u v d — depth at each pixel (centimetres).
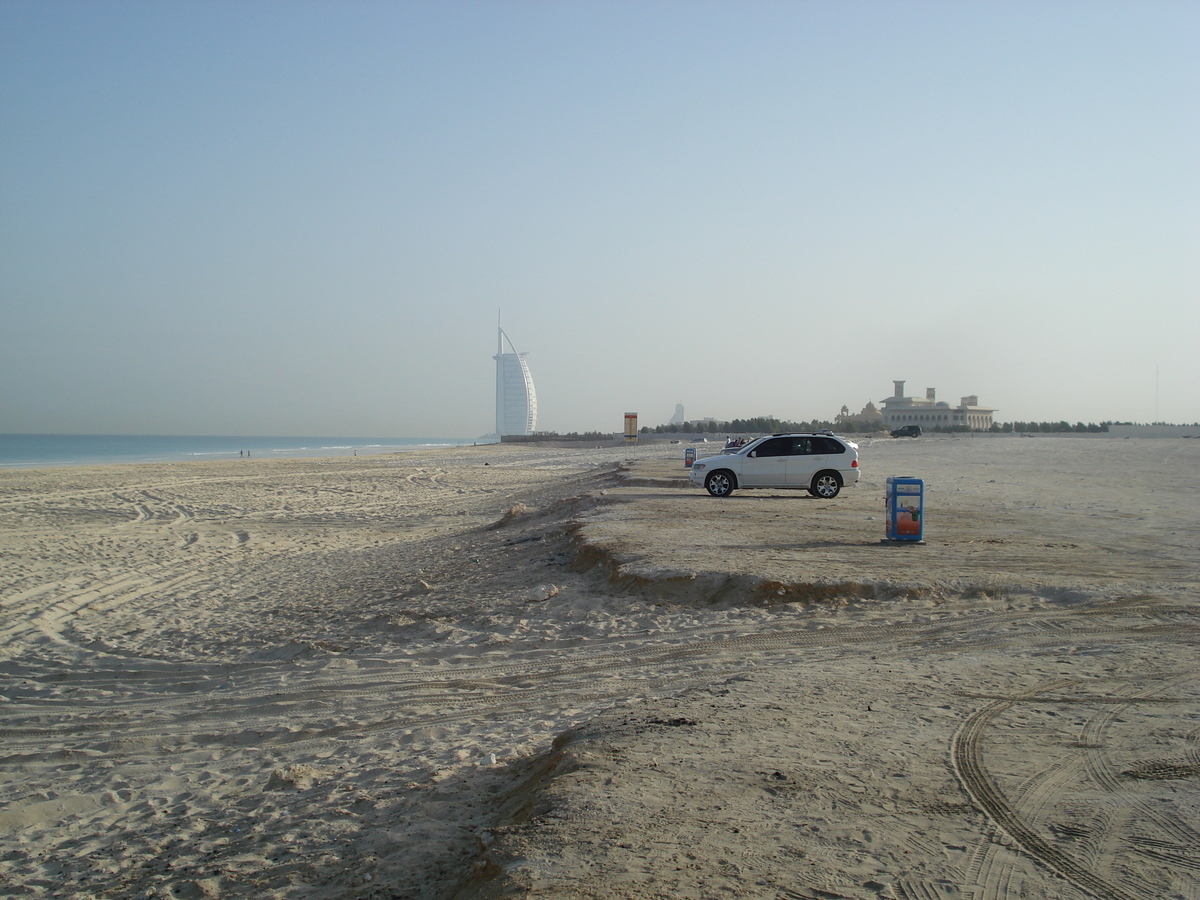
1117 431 13275
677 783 485
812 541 1557
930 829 423
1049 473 3869
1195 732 567
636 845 405
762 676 754
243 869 487
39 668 1159
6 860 578
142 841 573
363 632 1213
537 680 904
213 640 1268
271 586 1714
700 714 628
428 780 605
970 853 396
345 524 2859
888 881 369
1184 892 359
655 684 845
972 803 455
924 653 859
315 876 462
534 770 574
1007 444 8581
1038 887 363
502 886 369
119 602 1586
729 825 427
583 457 7475
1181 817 433
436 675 962
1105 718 604
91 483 4466
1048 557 1377
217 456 9744
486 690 889
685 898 353
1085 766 508
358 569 1862
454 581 1520
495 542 1959
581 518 2012
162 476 5053
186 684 1044
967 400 16888
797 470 2594
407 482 4725
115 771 764
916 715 620
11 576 1850
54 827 638
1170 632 898
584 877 372
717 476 2617
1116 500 2488
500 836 422
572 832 420
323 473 5466
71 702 1003
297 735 809
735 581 1183
